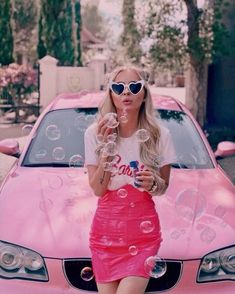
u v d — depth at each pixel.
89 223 3.21
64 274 3.01
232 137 12.12
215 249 3.10
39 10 24.02
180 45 11.77
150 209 2.75
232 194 3.79
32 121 16.44
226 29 12.04
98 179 2.70
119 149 2.73
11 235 3.17
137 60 12.09
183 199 3.53
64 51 23.80
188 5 11.55
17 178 3.98
